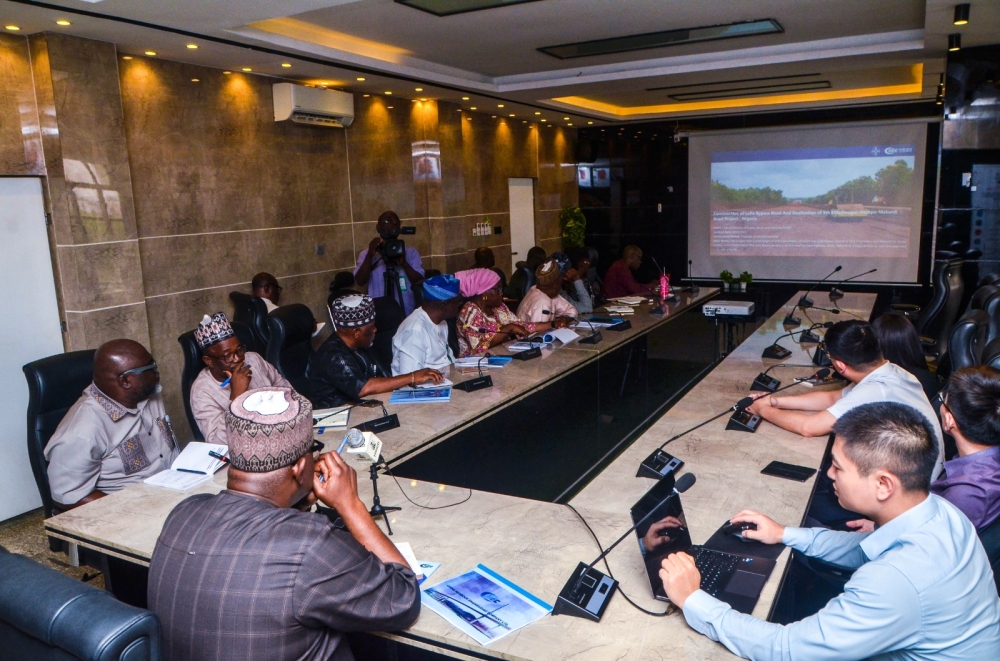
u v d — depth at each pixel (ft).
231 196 18.39
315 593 4.23
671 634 4.88
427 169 25.52
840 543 5.83
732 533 6.19
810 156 32.63
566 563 5.88
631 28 17.21
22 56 13.53
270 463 4.65
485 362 13.25
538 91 24.16
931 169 30.71
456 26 16.58
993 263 20.06
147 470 9.10
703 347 22.72
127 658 3.64
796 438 9.00
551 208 35.12
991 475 6.07
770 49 20.42
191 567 4.33
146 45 14.88
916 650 4.46
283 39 15.71
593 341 15.24
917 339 10.06
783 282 34.04
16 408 13.60
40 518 13.53
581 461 13.84
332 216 21.80
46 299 14.06
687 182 35.06
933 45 18.71
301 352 12.45
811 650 4.38
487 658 4.78
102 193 14.42
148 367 8.84
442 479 9.54
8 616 3.96
